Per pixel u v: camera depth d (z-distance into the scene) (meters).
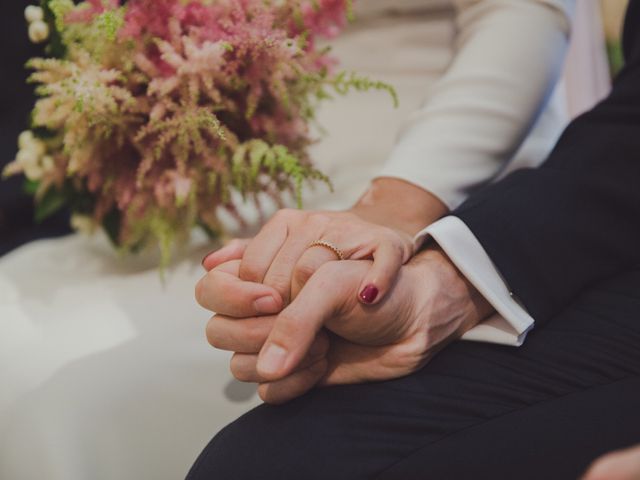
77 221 0.73
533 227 0.54
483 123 0.64
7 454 0.56
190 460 0.57
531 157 0.76
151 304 0.65
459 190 0.63
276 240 0.52
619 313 0.52
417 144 0.64
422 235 0.54
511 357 0.51
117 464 0.55
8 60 1.01
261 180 0.70
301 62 0.64
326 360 0.51
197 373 0.58
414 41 0.83
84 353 0.61
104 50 0.61
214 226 0.68
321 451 0.48
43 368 0.60
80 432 0.54
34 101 1.02
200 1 0.61
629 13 0.61
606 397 0.48
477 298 0.54
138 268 0.73
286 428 0.49
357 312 0.48
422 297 0.51
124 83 0.62
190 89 0.60
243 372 0.51
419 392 0.50
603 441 0.46
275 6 0.63
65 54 0.65
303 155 0.67
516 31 0.67
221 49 0.59
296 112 0.66
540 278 0.53
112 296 0.67
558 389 0.49
